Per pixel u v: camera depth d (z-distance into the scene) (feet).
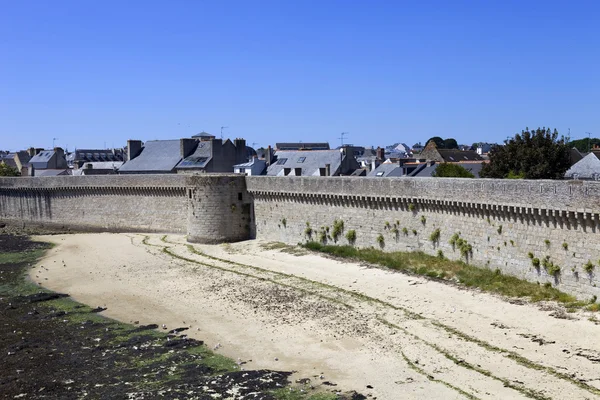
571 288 108.27
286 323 110.63
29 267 176.04
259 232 196.24
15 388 86.07
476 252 129.90
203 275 152.56
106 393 82.94
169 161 282.56
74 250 202.69
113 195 248.93
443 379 82.58
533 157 184.44
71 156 457.27
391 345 96.43
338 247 164.66
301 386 82.84
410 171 232.12
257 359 94.32
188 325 113.19
